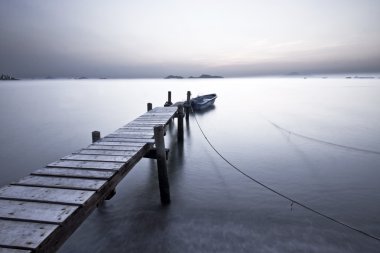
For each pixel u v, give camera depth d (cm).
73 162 508
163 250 538
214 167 1059
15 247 235
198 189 838
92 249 550
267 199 764
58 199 335
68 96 5572
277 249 532
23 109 3278
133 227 621
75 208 311
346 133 1727
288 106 3438
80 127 2100
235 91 7344
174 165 1083
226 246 545
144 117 1162
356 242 552
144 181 903
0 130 1964
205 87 10262
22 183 393
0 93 6569
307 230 599
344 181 901
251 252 525
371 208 707
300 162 1120
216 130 1862
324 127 1956
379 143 1438
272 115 2630
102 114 2861
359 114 2623
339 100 4234
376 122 2141
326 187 852
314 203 739
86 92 7062
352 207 714
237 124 2116
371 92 6281
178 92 7025
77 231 609
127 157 547
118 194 802
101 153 581
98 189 375
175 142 1480
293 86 10562
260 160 1152
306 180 913
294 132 1778
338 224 625
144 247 550
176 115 1470
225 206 721
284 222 635
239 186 862
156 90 8094
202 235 584
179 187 854
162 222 640
